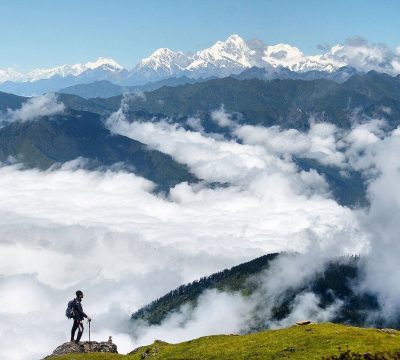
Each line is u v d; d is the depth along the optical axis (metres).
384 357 49.44
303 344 57.88
